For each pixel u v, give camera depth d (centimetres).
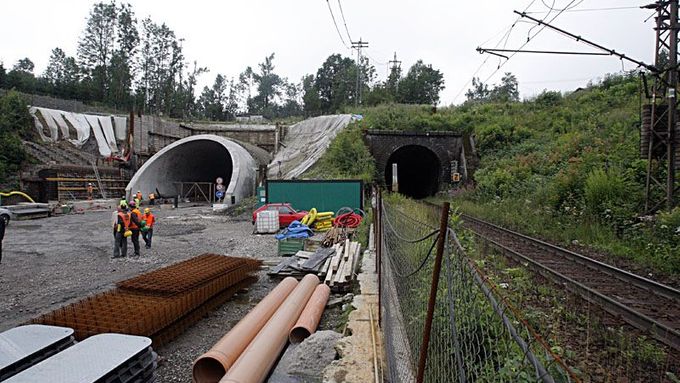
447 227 268
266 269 1170
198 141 3706
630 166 1741
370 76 10656
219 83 11944
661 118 1510
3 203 2855
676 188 1434
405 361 453
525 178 2519
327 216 2034
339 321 750
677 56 1432
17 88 6644
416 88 8494
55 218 2562
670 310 754
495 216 2112
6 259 1332
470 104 4741
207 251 1461
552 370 183
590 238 1433
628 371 523
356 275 1020
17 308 855
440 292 408
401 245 680
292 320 682
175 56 9425
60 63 9794
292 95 13488
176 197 3312
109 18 8556
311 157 3772
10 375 387
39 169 3447
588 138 2452
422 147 3600
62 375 361
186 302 740
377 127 3744
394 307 604
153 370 456
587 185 1703
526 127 3475
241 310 868
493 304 200
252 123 5844
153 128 5203
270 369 553
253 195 3406
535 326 635
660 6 1459
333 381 466
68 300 907
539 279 973
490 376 270
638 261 1141
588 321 658
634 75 3694
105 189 3756
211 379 538
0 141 3581
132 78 8531
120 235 1348
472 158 3416
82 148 4538
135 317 633
